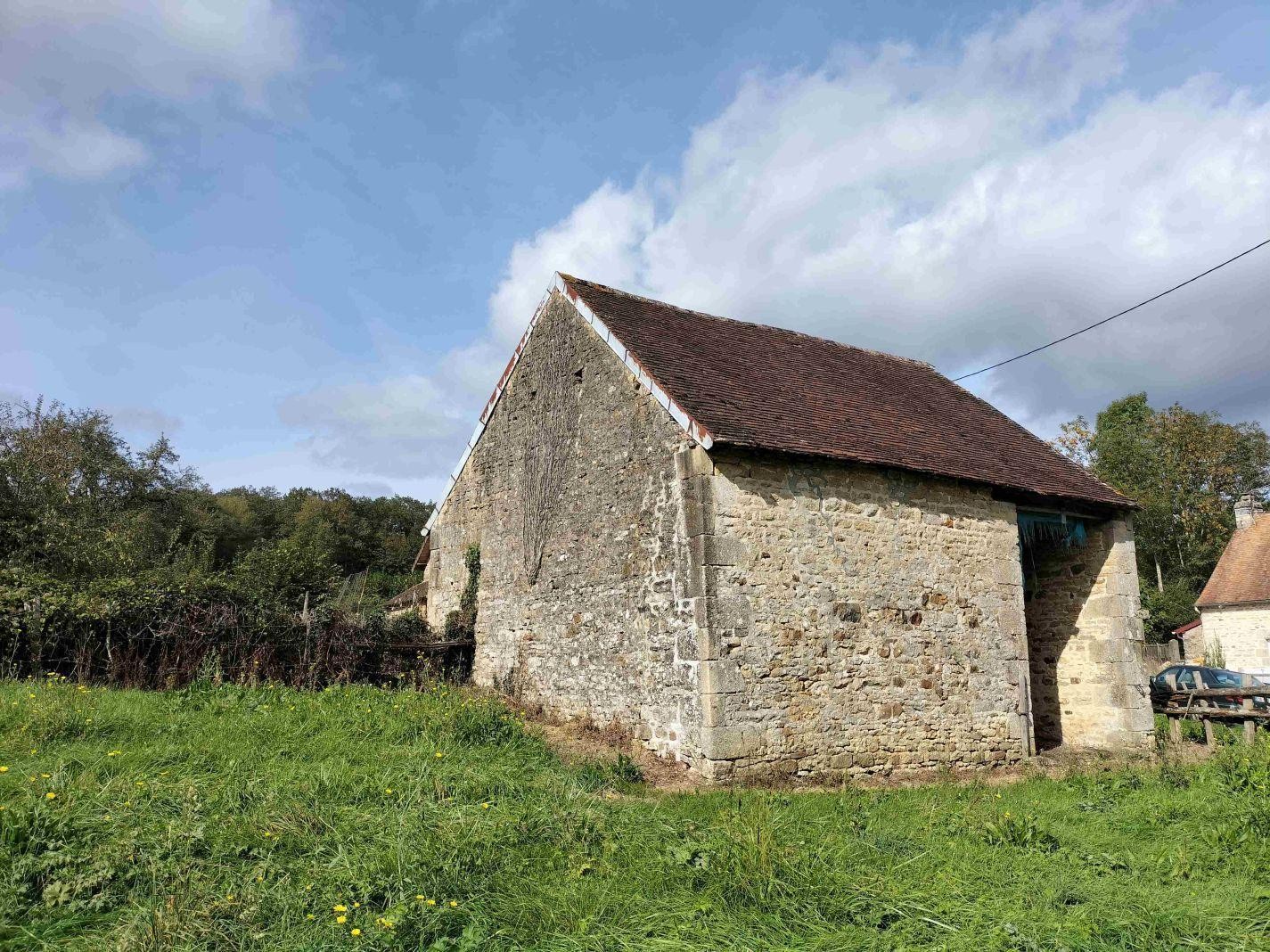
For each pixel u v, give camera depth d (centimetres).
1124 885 511
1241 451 3691
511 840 519
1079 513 1246
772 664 895
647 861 498
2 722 704
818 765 903
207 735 743
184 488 3209
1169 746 1189
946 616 1049
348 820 530
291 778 621
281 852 477
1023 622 1130
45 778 551
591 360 1125
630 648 984
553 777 726
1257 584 2498
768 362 1212
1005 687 1088
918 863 533
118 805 518
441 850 482
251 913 394
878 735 955
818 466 977
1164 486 3603
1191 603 3105
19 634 1009
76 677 1023
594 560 1074
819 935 412
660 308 1266
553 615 1160
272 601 1247
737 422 935
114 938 370
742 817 581
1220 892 497
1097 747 1223
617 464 1044
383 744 782
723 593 879
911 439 1131
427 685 1194
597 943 394
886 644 986
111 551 1467
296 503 4600
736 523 903
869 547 997
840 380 1270
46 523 1501
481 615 1361
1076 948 414
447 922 408
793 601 923
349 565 4088
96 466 2694
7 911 389
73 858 436
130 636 1064
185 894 406
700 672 863
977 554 1101
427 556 1772
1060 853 575
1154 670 2612
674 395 938
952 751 1015
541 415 1245
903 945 408
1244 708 1172
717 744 843
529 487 1255
